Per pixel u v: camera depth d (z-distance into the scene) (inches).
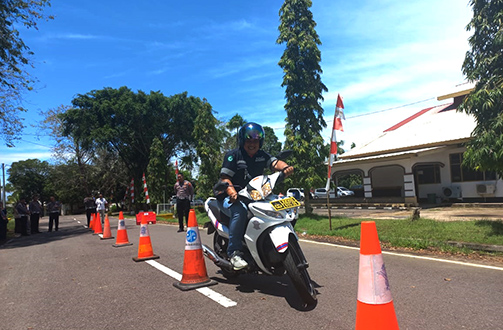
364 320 98.3
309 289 153.0
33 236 607.5
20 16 546.6
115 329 139.3
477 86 285.3
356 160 869.2
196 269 195.3
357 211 757.9
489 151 271.4
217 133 764.6
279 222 153.5
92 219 658.2
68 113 1157.7
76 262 283.3
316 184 495.8
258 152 186.2
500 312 142.9
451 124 861.8
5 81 553.0
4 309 171.2
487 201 745.0
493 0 271.7
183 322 142.9
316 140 501.4
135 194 1344.7
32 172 2364.7
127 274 229.5
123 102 1162.6
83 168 1497.3
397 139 917.2
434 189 842.8
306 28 515.8
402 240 298.7
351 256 261.9
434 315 141.6
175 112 1246.9
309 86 511.5
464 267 218.4
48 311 164.7
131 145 1290.6
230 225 171.2
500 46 269.1
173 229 529.7
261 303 161.6
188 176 1686.8
